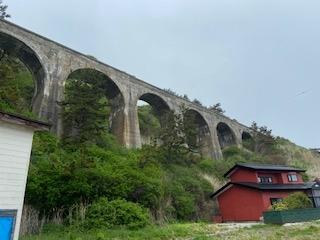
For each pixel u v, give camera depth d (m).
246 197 29.48
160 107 49.72
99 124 29.45
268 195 28.83
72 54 37.81
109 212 17.94
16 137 11.48
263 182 32.34
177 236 16.39
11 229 10.62
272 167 33.44
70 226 16.62
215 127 57.22
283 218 21.62
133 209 18.66
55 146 25.41
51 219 17.75
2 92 24.53
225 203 31.16
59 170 19.16
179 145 37.28
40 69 34.78
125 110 40.88
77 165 19.48
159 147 34.97
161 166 31.81
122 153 32.03
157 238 15.44
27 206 16.86
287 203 26.02
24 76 41.56
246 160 52.06
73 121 27.91
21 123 11.44
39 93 33.50
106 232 15.81
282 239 15.62
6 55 31.55
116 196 20.33
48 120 31.38
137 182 22.14
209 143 53.75
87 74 33.81
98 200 19.02
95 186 19.66
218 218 29.78
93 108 28.03
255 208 28.47
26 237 13.98
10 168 11.05
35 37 34.41
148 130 52.84
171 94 50.25
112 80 41.09
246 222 26.78
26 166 11.58
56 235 14.95
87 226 16.83
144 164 26.61
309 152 69.25
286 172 34.00
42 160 21.59
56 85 34.31
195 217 28.22
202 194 31.34
